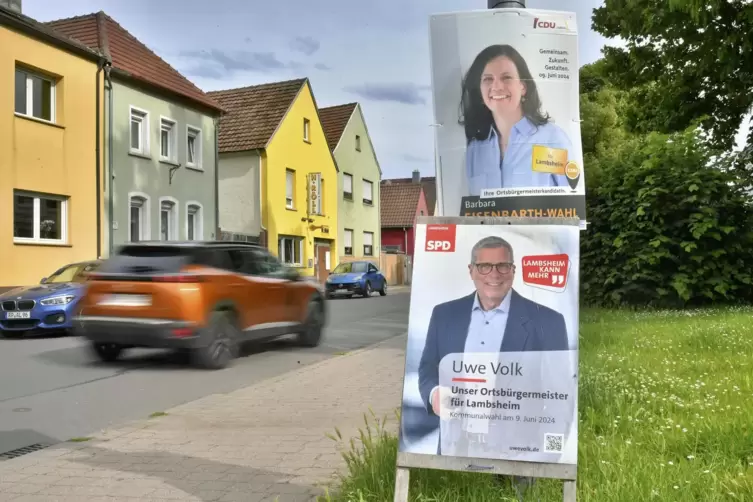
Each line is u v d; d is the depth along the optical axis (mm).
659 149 15414
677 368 7250
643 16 18250
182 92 24625
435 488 3623
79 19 23266
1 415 6840
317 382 8320
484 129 4148
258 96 34062
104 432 6074
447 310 3166
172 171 24328
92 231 20359
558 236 3150
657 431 4707
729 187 14641
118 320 9375
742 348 8375
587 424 4992
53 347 11773
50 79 19344
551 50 4152
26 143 18125
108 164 21078
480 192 4141
